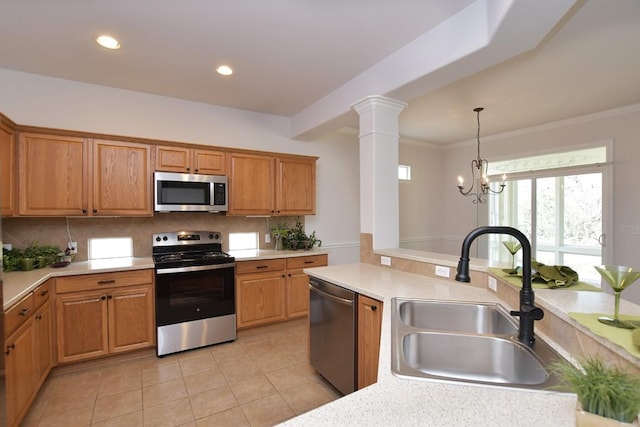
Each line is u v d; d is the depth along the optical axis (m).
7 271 2.47
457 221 5.80
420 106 3.69
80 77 2.95
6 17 2.03
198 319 3.01
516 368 1.13
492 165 5.21
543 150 4.49
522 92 3.26
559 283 1.40
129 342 2.74
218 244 3.67
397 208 2.87
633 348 0.77
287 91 3.30
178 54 2.54
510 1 1.45
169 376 2.51
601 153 3.96
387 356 1.05
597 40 2.26
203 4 1.93
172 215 3.49
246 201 3.60
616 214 3.82
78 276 2.54
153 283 2.86
